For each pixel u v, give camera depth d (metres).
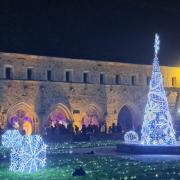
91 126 53.50
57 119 56.09
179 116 64.44
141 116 62.31
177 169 24.59
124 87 60.66
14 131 40.25
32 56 53.31
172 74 65.12
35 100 53.41
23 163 24.42
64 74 55.84
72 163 27.70
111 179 21.09
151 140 33.59
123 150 35.12
